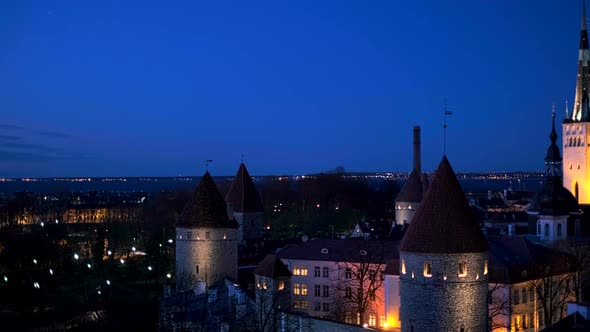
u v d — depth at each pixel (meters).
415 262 75.94
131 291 122.00
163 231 165.88
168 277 126.69
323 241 119.19
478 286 75.75
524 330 92.75
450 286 74.56
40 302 122.38
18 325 104.69
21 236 159.50
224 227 117.88
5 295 129.50
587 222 141.75
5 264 148.75
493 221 196.88
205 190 119.06
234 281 111.25
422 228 76.25
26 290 132.12
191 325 80.19
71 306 115.62
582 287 107.81
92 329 87.94
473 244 75.38
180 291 94.00
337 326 77.88
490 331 82.88
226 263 118.00
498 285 90.00
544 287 90.75
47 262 152.75
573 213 141.38
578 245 116.56
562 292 98.62
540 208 137.50
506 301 86.00
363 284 107.25
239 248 137.75
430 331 74.88
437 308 74.62
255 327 84.94
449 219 75.75
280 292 91.12
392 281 98.00
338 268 111.81
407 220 173.62
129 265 162.62
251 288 112.38
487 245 77.25
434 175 78.38
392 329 96.94
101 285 127.31
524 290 93.12
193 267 117.06
